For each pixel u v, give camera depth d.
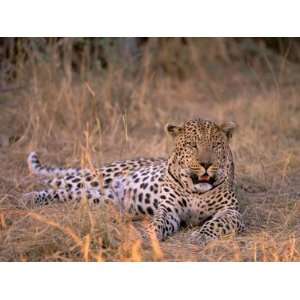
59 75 15.59
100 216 8.93
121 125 14.68
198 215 9.89
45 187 11.47
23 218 8.96
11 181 11.70
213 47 21.17
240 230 9.44
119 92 15.49
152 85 17.72
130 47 18.69
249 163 12.79
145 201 10.38
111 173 11.10
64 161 13.05
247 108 16.56
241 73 20.59
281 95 17.67
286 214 10.18
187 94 18.42
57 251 8.33
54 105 14.38
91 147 13.20
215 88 18.70
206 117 16.27
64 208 10.18
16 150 13.44
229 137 10.03
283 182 11.70
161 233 9.12
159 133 14.95
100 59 17.73
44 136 13.77
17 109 14.88
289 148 13.73
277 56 20.94
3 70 15.84
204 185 9.59
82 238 8.61
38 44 16.08
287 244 8.63
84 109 14.45
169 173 9.94
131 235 8.63
